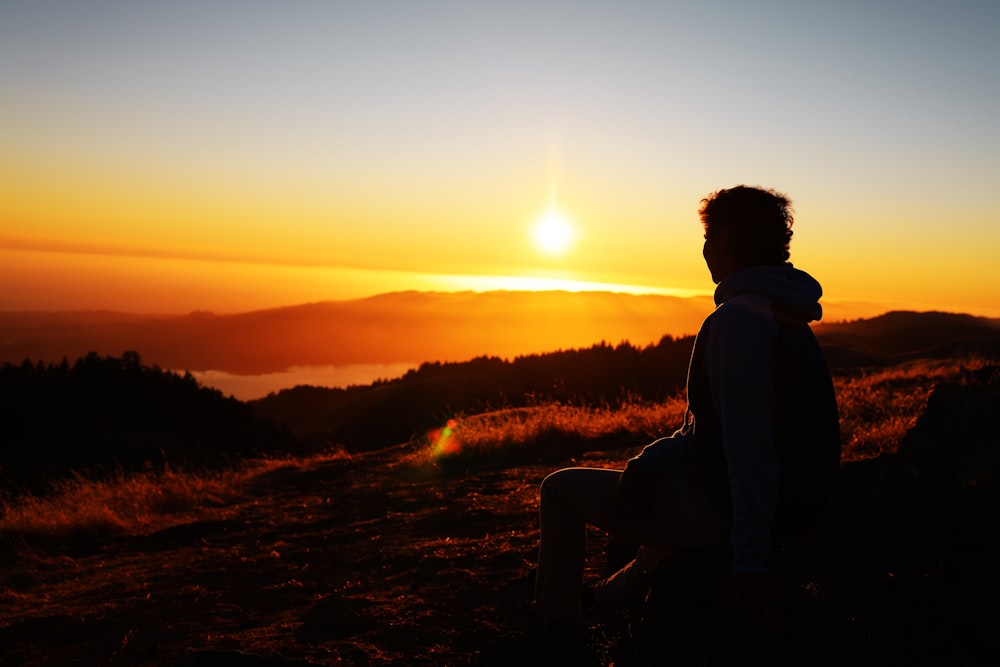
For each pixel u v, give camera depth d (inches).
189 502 434.9
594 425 516.4
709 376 88.5
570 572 110.5
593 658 123.7
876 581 101.8
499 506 320.2
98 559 311.0
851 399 509.0
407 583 212.5
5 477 774.5
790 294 88.0
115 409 1218.0
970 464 202.2
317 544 289.6
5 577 283.7
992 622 93.2
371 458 554.3
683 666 96.5
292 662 124.2
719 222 95.7
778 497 87.2
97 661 178.2
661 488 96.5
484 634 160.6
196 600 221.6
